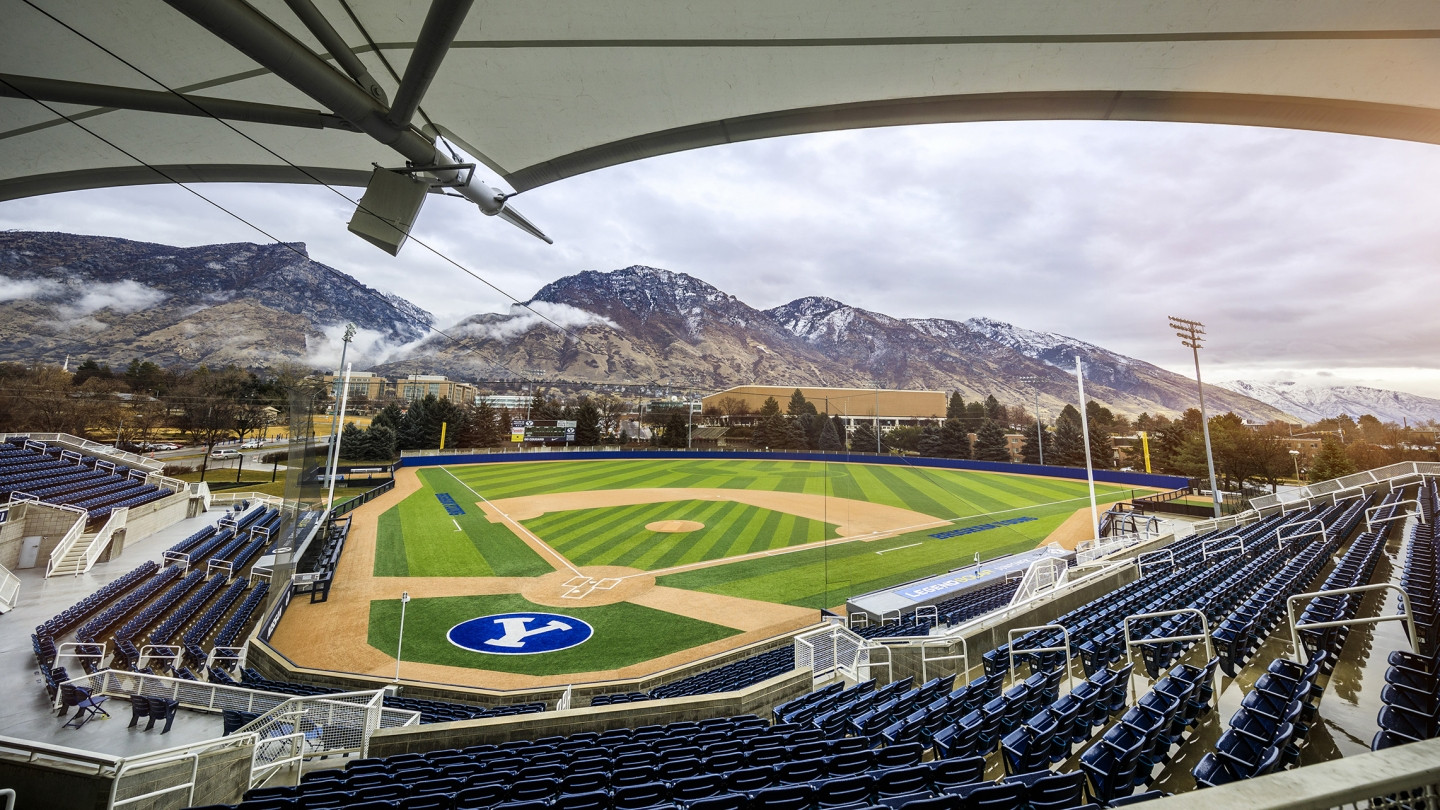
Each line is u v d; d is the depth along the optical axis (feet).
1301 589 37.47
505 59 22.71
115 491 96.12
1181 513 121.39
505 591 70.08
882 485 157.69
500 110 26.21
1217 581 41.63
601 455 219.61
